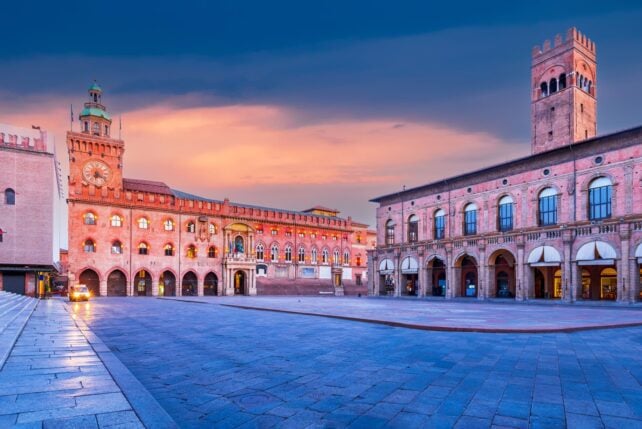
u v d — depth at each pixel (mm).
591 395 8453
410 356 12602
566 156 47250
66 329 18516
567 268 45562
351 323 22500
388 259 71375
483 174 56781
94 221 71000
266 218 90375
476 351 13438
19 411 6711
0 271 50969
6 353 11320
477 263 56250
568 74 60531
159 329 20078
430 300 56625
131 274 73188
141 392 7906
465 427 6727
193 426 6875
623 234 40938
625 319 24016
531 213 50375
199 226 81375
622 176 42125
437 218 64062
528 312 30422
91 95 77000
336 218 102312
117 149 75125
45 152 54219
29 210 52656
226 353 13312
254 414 7438
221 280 82875
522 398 8258
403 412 7473
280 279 90875
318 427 6773
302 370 10805
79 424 6156
